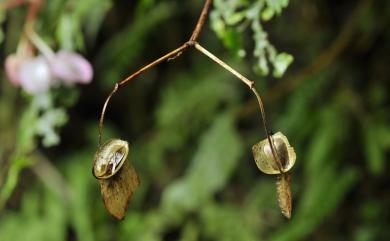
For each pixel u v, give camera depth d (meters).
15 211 0.64
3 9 0.51
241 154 0.58
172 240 0.62
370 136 0.57
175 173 0.64
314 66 0.57
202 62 0.64
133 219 0.62
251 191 0.62
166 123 0.64
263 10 0.44
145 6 0.50
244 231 0.59
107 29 0.63
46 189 0.62
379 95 0.58
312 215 0.55
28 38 0.48
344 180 0.56
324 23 0.60
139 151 0.65
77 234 0.64
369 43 0.58
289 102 0.60
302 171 0.60
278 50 0.61
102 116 0.36
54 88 0.48
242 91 0.62
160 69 0.65
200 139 0.63
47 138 0.49
